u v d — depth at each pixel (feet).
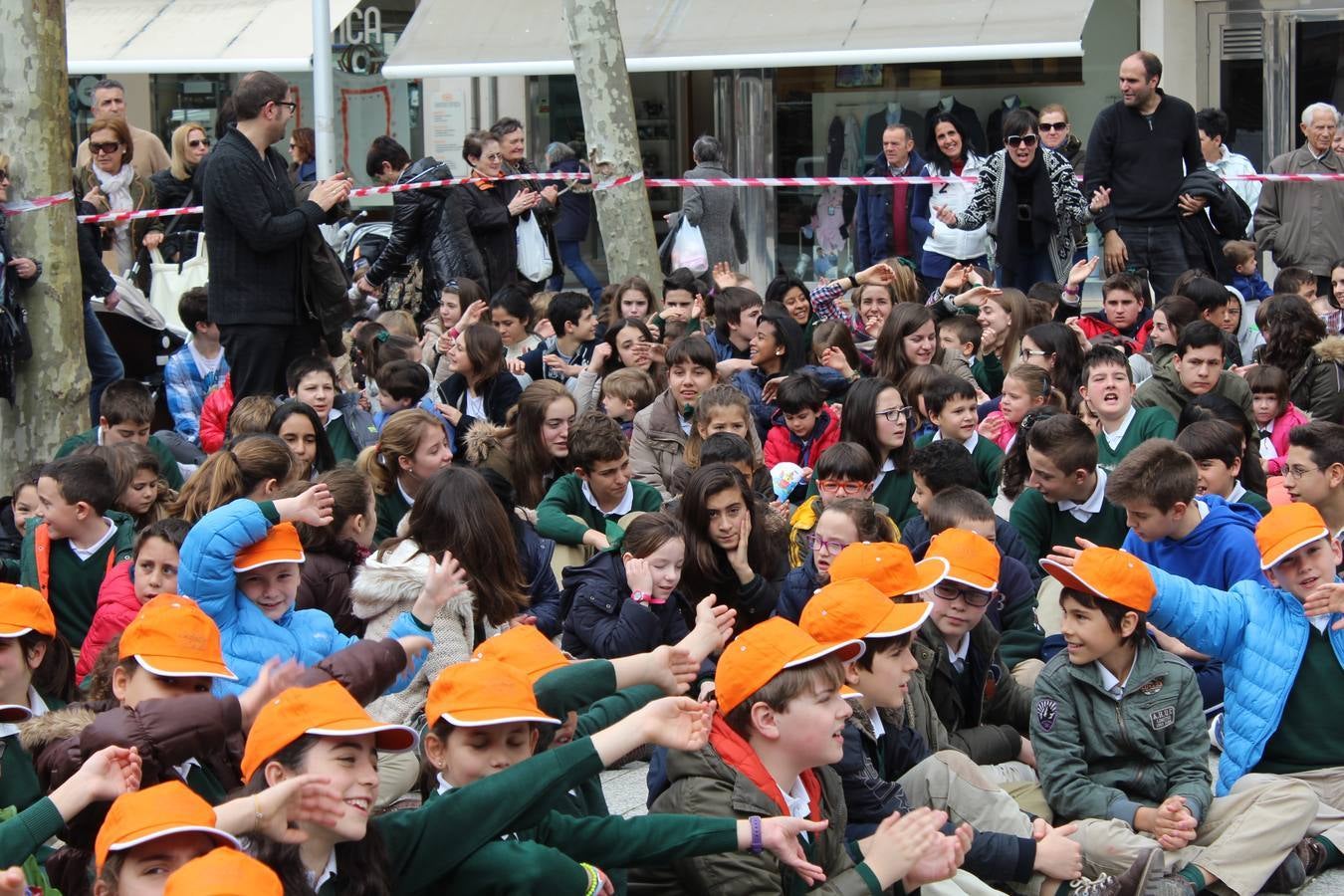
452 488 21.30
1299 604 20.33
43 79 33.68
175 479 29.53
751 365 34.27
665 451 31.17
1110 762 19.47
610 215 46.34
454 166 67.31
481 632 21.53
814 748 16.20
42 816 13.97
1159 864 17.53
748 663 16.25
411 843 14.23
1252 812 18.80
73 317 34.35
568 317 38.58
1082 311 44.32
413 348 36.24
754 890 15.88
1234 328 36.55
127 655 16.05
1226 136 56.44
